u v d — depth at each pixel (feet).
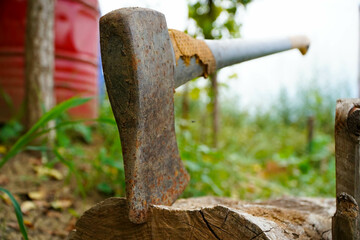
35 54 9.41
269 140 17.62
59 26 10.98
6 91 10.70
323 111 20.10
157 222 3.29
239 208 4.20
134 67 3.03
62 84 11.11
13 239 5.88
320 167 14.03
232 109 20.61
